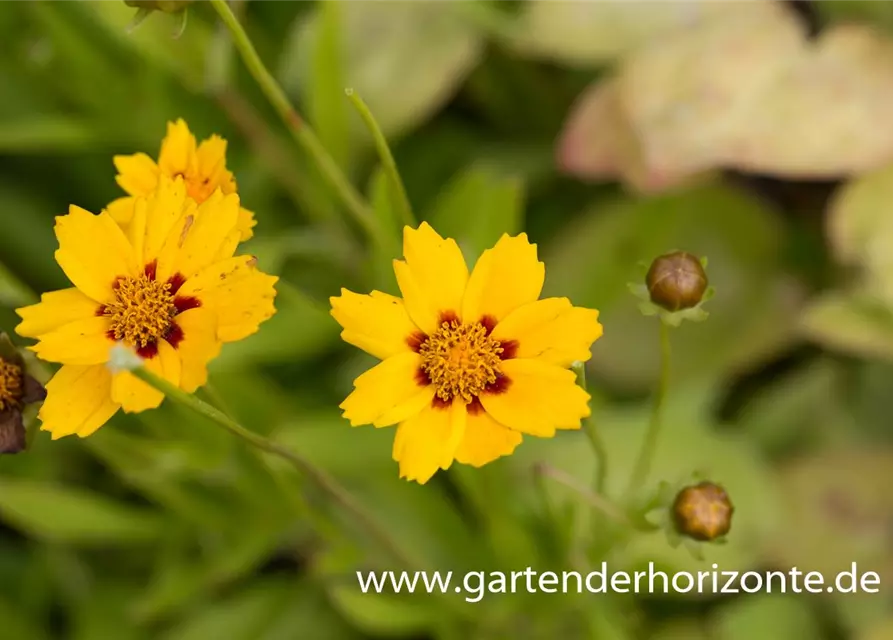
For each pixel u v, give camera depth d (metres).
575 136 0.65
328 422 0.60
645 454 0.56
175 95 0.66
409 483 0.62
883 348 0.62
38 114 0.67
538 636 0.62
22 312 0.52
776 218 0.67
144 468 0.60
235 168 0.66
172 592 0.62
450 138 0.71
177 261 0.51
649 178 0.63
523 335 0.52
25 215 0.66
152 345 0.51
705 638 0.62
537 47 0.66
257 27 0.70
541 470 0.56
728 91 0.64
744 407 0.66
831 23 0.67
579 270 0.66
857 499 0.64
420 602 0.61
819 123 0.64
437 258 0.52
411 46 0.66
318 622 0.63
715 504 0.54
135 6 0.53
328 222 0.65
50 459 0.64
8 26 0.66
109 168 0.68
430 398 0.51
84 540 0.64
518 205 0.62
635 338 0.66
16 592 0.65
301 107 0.68
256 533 0.62
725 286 0.66
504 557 0.60
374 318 0.51
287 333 0.60
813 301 0.65
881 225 0.63
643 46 0.66
